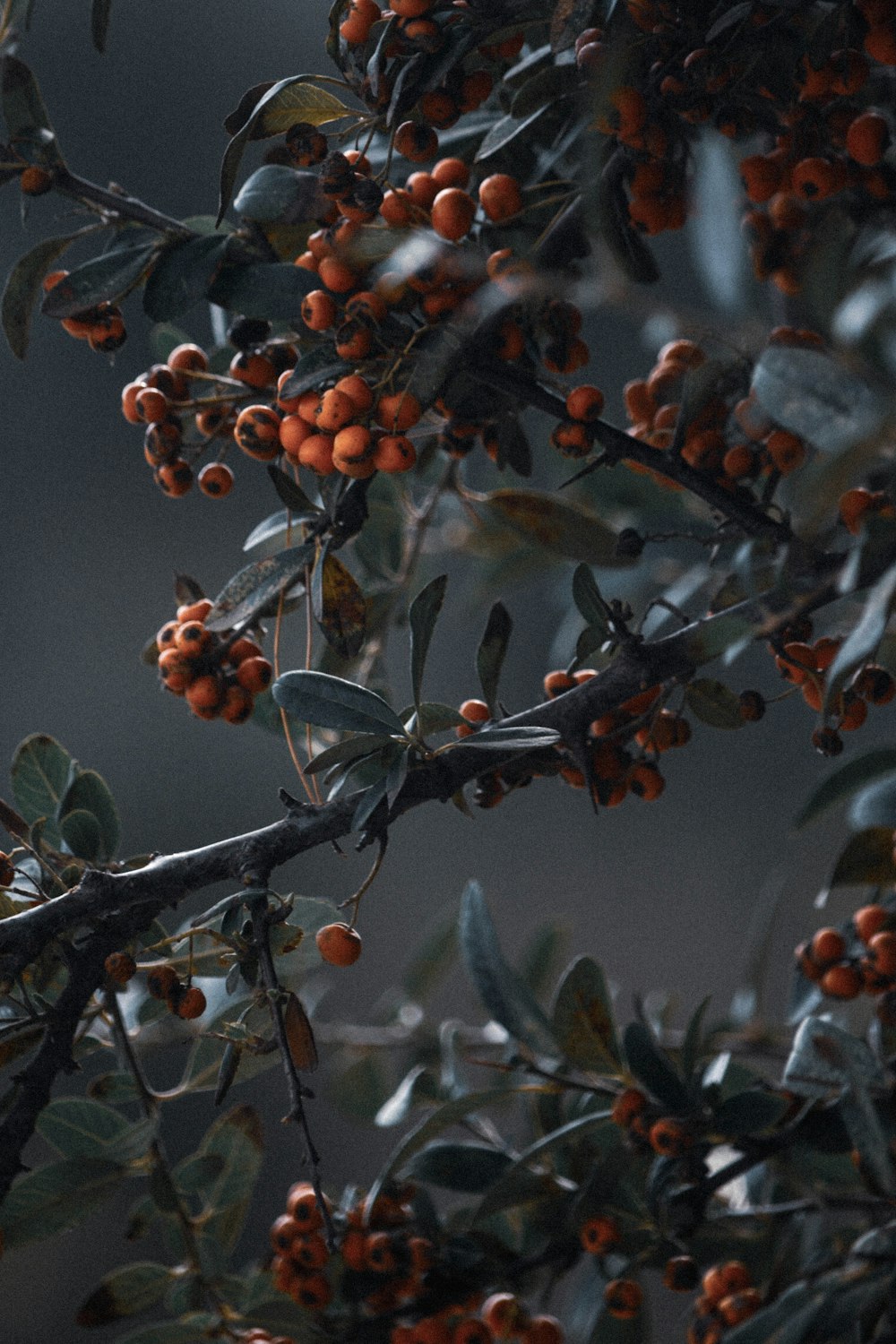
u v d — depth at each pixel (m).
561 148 1.13
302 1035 1.07
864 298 1.03
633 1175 1.16
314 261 1.12
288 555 1.11
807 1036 1.10
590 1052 1.16
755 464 1.12
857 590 1.08
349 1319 1.15
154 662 1.15
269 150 1.13
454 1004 2.01
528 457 1.15
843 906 1.51
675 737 1.13
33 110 1.12
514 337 1.11
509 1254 1.16
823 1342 1.09
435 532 1.33
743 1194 1.18
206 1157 1.16
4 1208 1.13
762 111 1.11
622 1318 1.17
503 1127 1.33
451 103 1.12
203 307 2.13
